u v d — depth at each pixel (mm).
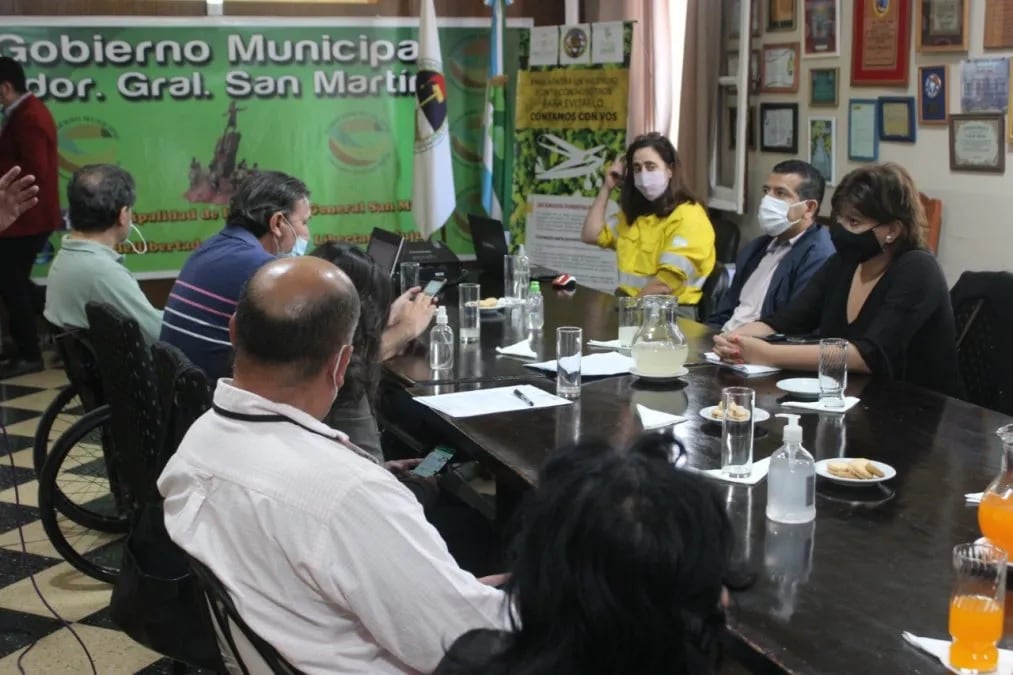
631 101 5703
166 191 5848
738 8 5125
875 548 1725
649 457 1050
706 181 5434
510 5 6230
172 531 1511
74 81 5629
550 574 992
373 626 1408
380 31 6016
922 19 4051
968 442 2250
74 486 3791
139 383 2574
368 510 1413
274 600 1432
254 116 5906
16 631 2932
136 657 2801
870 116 4395
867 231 2828
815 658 1383
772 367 2922
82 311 3264
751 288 3865
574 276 5668
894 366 2834
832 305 3023
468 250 6438
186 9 5715
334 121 6039
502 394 2691
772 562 1669
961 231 3979
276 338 1498
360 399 2236
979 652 1346
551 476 1057
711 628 1027
